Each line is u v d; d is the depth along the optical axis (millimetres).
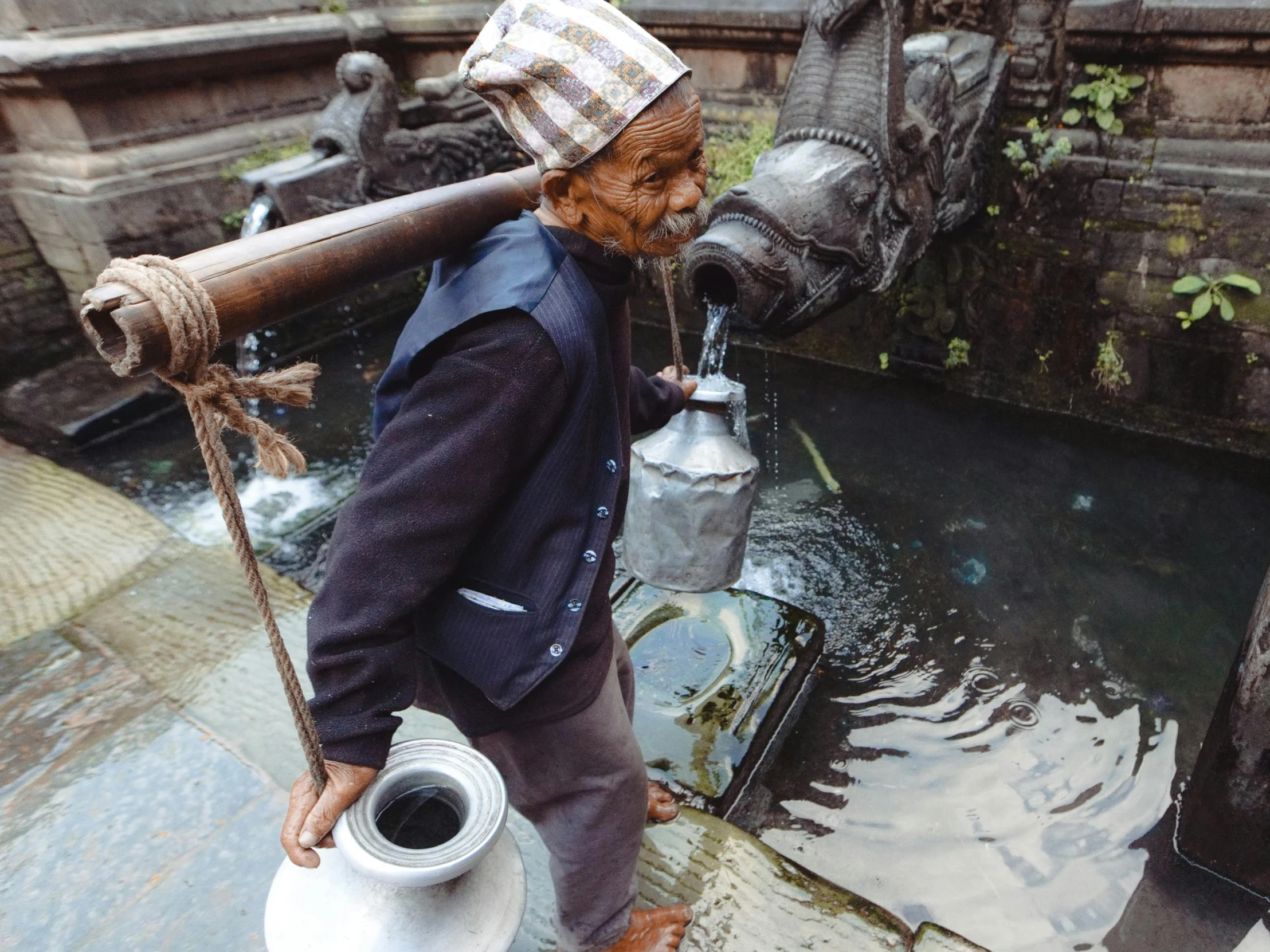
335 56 5453
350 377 4777
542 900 1825
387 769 1079
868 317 4297
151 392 4473
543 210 1121
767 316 2715
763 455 3781
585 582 1172
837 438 3865
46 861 1947
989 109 3408
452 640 1177
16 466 3764
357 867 961
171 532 3295
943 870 2066
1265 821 1844
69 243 4703
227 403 808
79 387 4547
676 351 1757
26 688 2475
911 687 2607
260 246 887
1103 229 3482
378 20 5562
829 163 2764
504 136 5289
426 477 963
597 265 1087
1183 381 3559
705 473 1678
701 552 1759
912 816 2211
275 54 5102
